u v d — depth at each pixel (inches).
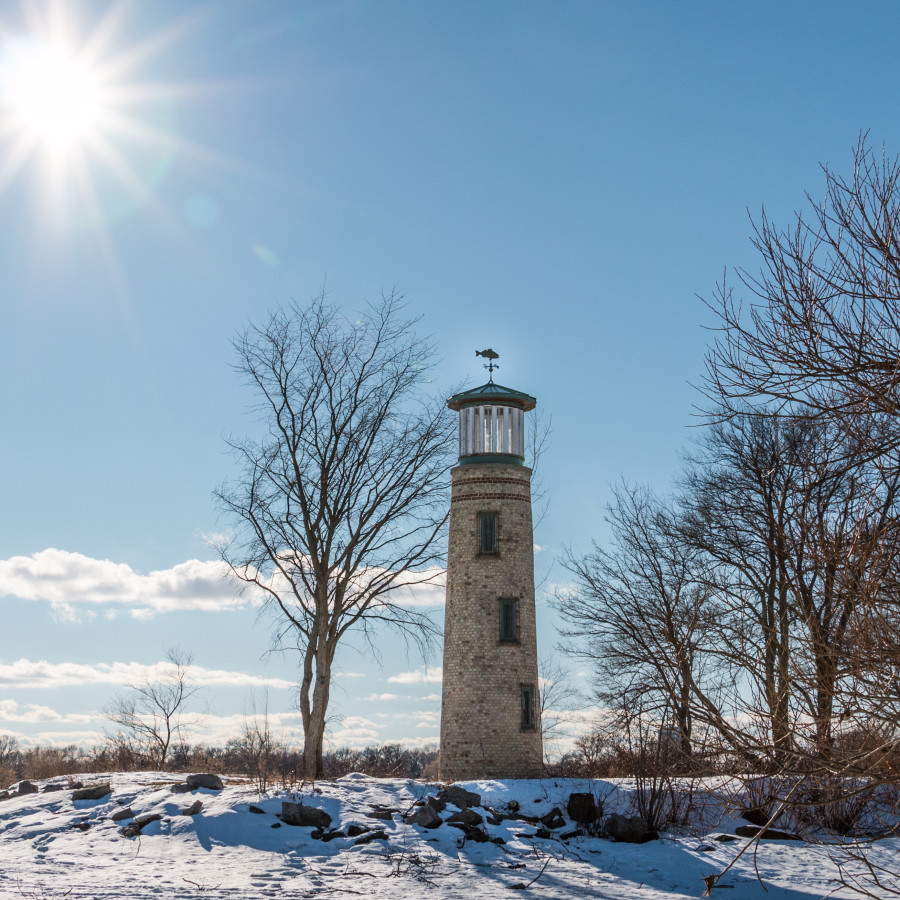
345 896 669.3
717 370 536.1
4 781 1421.0
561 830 915.4
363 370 1332.4
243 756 1339.8
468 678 1450.5
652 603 1182.3
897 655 463.2
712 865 812.0
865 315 488.4
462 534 1529.3
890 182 490.0
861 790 505.7
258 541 1302.9
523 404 1588.3
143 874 714.2
